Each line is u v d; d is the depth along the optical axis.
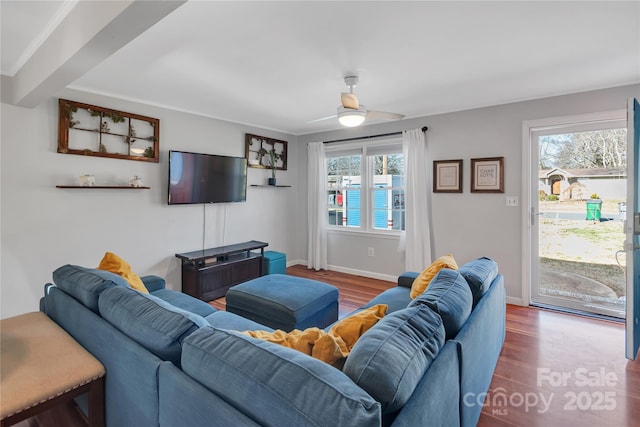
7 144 2.77
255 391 0.91
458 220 3.98
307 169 5.44
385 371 0.97
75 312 1.72
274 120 4.52
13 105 2.78
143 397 1.23
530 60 2.54
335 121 4.57
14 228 2.82
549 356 2.50
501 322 2.44
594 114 3.17
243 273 4.25
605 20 1.96
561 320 3.19
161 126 3.75
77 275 1.89
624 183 3.16
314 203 5.24
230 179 4.36
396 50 2.36
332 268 5.24
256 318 2.65
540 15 1.91
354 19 1.95
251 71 2.74
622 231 3.19
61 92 3.02
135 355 1.26
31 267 2.91
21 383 1.34
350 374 1.02
